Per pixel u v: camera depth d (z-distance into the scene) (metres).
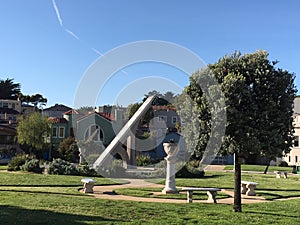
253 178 23.69
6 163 37.59
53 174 21.92
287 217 10.17
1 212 9.43
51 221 8.61
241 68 10.21
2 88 87.06
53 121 43.94
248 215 10.18
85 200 11.81
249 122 9.86
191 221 9.20
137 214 9.88
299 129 44.16
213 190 12.91
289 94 10.29
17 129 43.28
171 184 15.12
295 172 33.38
